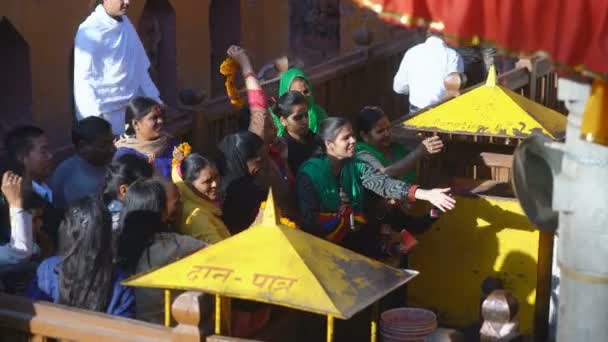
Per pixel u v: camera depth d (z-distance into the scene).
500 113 6.73
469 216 6.74
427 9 2.91
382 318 5.53
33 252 6.17
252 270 4.41
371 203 6.92
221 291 4.36
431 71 10.34
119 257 5.43
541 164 3.50
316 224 6.58
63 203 7.21
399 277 4.59
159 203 5.54
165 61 13.07
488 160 7.11
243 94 9.95
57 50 11.03
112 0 9.00
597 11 2.83
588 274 3.21
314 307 4.20
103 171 7.31
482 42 2.88
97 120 7.29
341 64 11.96
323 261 4.47
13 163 6.95
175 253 5.38
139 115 7.35
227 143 6.73
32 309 4.95
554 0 2.84
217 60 14.79
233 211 6.57
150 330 4.67
